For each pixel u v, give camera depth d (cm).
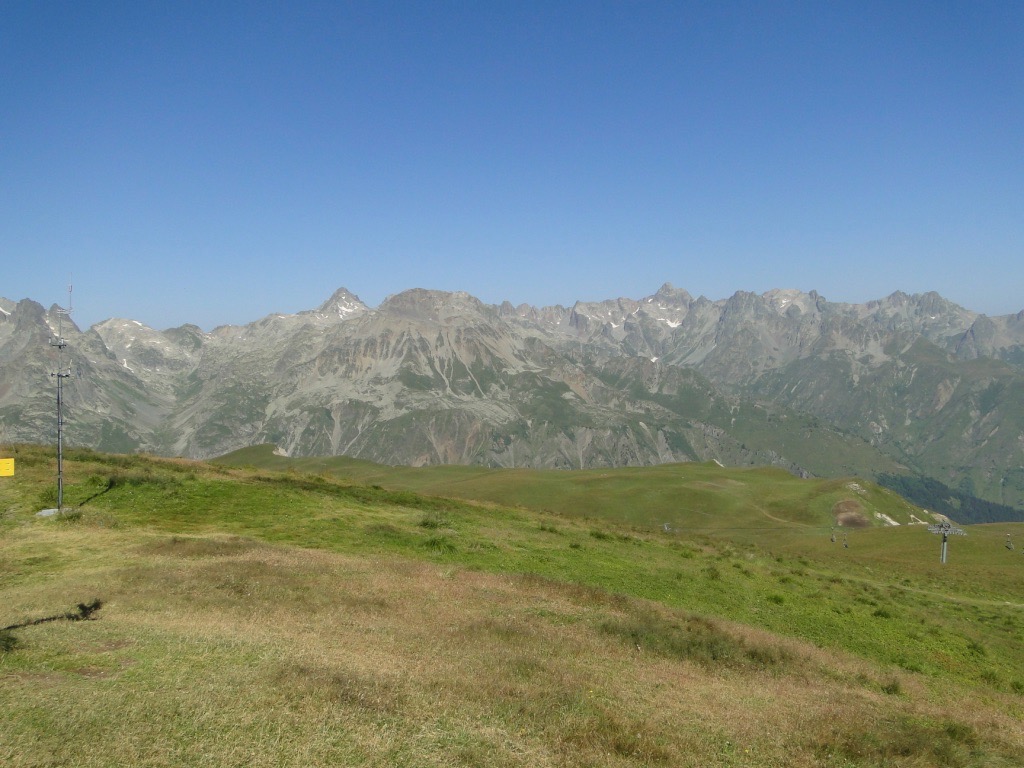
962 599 4662
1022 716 2253
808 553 7438
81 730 1241
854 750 1554
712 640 2427
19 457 4944
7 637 1764
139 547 3119
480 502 6331
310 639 1955
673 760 1384
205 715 1330
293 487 5025
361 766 1193
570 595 2923
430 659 1877
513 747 1337
